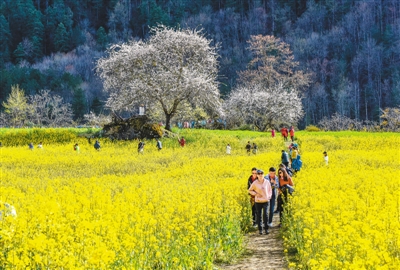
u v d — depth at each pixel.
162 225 8.21
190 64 47.94
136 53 45.69
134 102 45.59
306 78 90.69
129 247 6.49
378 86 113.25
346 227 6.95
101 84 110.94
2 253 5.93
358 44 129.00
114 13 168.12
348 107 104.31
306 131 60.06
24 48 135.00
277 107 65.50
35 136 43.16
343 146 36.56
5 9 149.25
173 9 166.12
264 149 36.81
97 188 13.03
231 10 158.62
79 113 91.19
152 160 29.81
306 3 159.25
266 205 11.20
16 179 19.42
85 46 139.12
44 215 7.32
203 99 45.69
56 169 25.09
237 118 68.25
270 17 156.12
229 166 22.95
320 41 132.50
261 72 85.38
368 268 5.87
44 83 102.69
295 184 14.65
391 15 142.38
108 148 37.06
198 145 39.03
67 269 5.75
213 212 10.04
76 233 6.95
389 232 7.38
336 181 14.31
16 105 77.56
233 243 9.20
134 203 10.74
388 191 11.96
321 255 6.62
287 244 9.16
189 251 7.51
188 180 17.16
